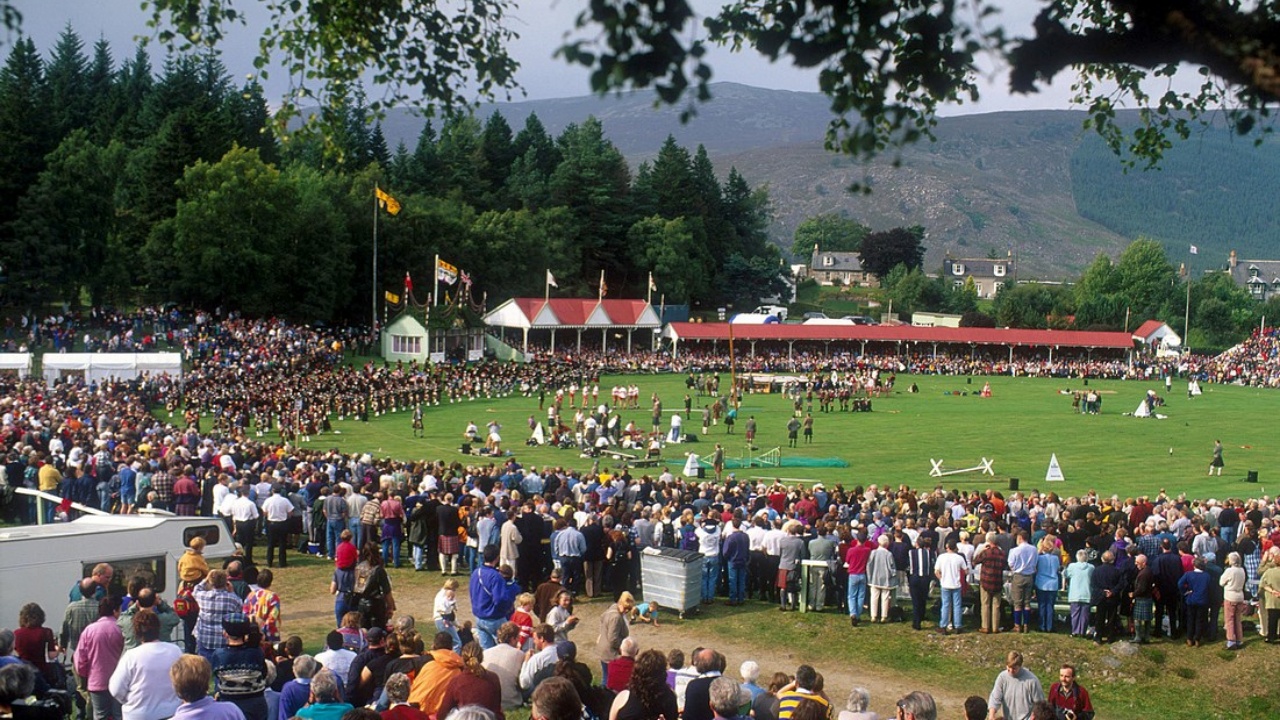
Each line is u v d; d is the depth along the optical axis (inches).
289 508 1288.1
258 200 4574.3
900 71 334.3
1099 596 1038.4
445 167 6919.3
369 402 3346.5
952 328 6018.7
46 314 4089.6
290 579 1231.5
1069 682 721.6
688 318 7175.2
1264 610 1049.5
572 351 5506.9
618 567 1185.4
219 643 720.3
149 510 1002.1
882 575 1098.7
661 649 1032.2
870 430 3376.0
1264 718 917.2
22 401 2186.3
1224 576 1032.8
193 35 572.1
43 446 1627.7
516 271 6304.1
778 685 649.6
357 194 5634.8
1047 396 4621.1
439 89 576.7
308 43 580.7
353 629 729.6
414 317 4539.9
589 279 7263.8
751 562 1214.9
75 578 880.9
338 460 1621.6
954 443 3097.9
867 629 1096.8
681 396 4244.6
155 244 4562.0
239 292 4645.7
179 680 493.7
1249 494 2335.1
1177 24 271.1
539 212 6909.5
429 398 3676.2
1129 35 286.2
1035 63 303.7
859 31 331.3
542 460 2628.0
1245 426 3644.2
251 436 2795.3
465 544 1266.0
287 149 608.1
